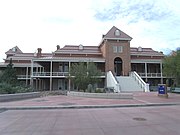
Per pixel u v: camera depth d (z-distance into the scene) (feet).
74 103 50.31
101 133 21.81
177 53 87.40
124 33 132.16
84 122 27.94
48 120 29.66
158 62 128.06
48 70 135.54
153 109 41.83
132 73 117.60
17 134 21.70
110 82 108.47
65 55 137.39
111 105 45.88
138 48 157.38
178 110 40.19
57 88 127.75
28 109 42.16
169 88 102.22
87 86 82.38
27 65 138.72
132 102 52.60
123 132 22.20
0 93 61.46
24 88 82.33
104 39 129.39
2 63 147.84
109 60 126.72
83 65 85.20
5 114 35.65
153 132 22.16
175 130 23.09
